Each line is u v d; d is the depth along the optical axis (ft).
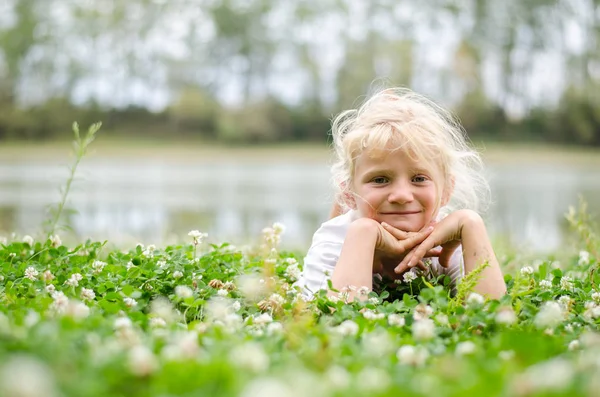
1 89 169.68
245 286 9.80
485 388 5.25
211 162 123.03
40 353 6.00
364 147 11.38
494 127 170.81
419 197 11.33
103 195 52.16
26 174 76.07
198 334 7.50
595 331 9.03
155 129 177.88
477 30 176.04
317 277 11.37
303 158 137.80
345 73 180.65
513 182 76.64
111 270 11.69
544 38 173.78
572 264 15.29
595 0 168.45
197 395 5.06
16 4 178.50
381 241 10.87
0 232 29.27
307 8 185.37
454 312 9.05
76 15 181.16
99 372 5.53
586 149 160.04
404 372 6.08
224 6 186.70
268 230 12.73
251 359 5.80
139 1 184.44
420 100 13.69
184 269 11.60
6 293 10.15
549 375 5.32
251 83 191.31
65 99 174.60
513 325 8.54
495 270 10.61
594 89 165.89
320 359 6.36
